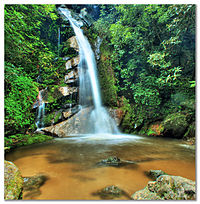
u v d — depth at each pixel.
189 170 2.66
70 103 7.11
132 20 7.58
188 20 4.89
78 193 1.77
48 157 3.32
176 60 7.43
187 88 6.71
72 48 8.38
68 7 12.96
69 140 5.32
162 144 5.01
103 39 9.67
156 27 7.31
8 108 4.29
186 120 5.89
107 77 8.48
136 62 7.81
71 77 7.60
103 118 7.76
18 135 4.90
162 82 5.81
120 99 8.19
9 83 4.19
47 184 1.99
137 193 1.70
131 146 4.60
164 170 2.63
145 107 7.54
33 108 5.76
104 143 4.95
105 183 2.05
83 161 3.03
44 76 7.37
